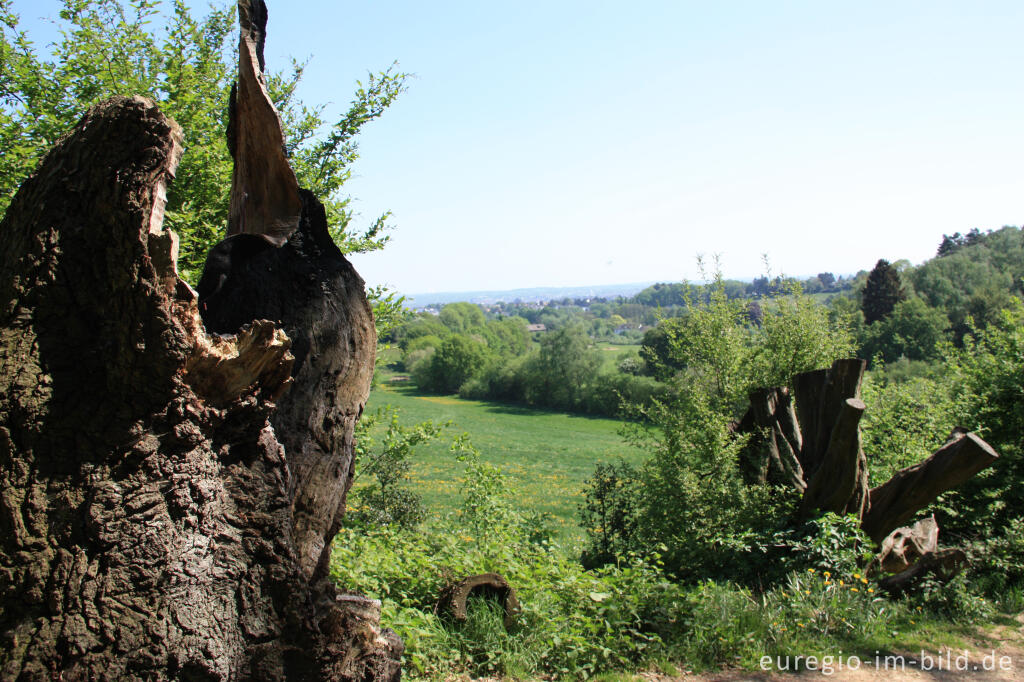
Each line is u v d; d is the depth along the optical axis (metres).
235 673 2.27
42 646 1.96
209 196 7.17
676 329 14.71
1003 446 11.75
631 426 13.20
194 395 2.21
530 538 11.09
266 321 2.25
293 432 2.68
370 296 8.28
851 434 8.95
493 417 57.50
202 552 2.24
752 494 9.75
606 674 5.84
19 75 6.84
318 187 8.39
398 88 8.98
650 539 10.26
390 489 11.63
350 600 2.82
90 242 2.04
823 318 15.02
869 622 7.25
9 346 2.04
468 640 5.69
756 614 7.26
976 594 8.50
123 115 1.97
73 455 2.06
